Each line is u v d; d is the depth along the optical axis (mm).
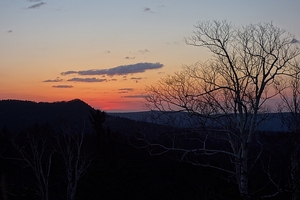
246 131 18891
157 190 29297
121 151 31531
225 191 16531
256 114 17891
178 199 27641
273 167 18109
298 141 15734
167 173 29906
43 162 28766
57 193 28531
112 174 29297
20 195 23656
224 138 19172
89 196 28297
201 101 18469
